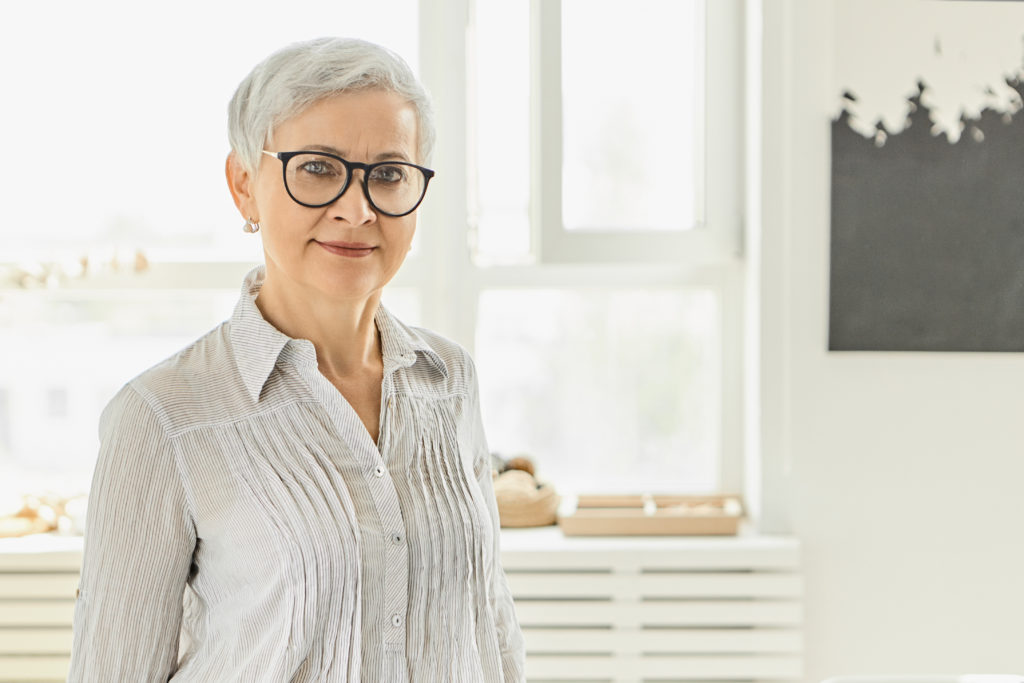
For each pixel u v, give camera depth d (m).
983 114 2.03
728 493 2.29
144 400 0.96
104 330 2.29
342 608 0.95
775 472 2.09
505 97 2.24
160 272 2.26
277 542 0.93
